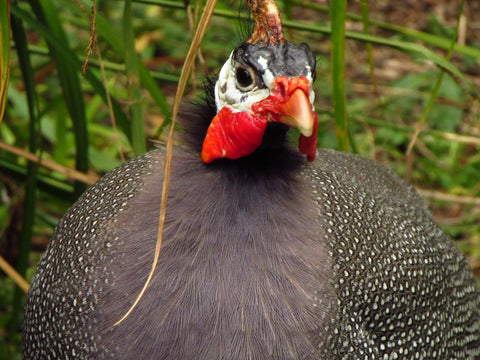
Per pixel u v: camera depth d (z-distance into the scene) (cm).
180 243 295
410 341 338
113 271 300
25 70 430
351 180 373
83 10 390
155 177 324
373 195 369
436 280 359
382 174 422
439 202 659
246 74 300
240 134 302
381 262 330
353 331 312
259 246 296
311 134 292
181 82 263
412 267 344
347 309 310
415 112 781
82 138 461
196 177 311
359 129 735
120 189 333
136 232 304
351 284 313
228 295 289
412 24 935
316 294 298
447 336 362
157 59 827
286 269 296
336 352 302
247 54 299
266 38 304
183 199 304
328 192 338
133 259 298
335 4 384
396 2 981
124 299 294
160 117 729
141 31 807
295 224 305
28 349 337
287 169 317
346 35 419
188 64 262
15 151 443
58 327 311
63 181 491
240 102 303
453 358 369
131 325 290
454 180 686
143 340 288
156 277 292
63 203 526
